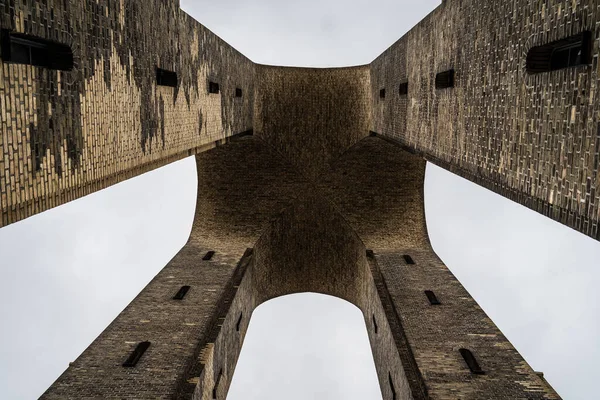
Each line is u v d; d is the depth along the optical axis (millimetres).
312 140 22984
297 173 23016
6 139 6188
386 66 19203
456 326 14117
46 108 6977
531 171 8078
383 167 22266
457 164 11570
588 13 6453
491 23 9570
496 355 12727
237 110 18797
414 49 15445
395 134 17828
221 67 16453
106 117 8695
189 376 11648
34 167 6773
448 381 11672
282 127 22859
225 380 14758
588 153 6531
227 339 15031
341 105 22812
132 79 9664
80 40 7730
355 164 22656
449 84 12086
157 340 13164
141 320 14234
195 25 13547
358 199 22641
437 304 15430
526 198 8297
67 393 11094
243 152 22750
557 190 7309
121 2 9109
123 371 11828
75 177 7832
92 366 12016
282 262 23438
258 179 22969
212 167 22812
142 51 10102
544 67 7953
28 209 6707
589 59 6477
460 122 11352
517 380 11703
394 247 20906
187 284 16859
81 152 7957
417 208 22203
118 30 9008
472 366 12141
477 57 10289
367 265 19500
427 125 14008
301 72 22891
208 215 22719
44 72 6891
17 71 6336
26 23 6371
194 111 13617
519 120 8461
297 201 23000
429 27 13852
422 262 19062
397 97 17547
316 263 23531
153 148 10852
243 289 18297
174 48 11953
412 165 21859
